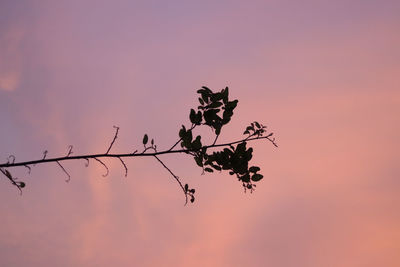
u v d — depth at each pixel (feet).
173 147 12.84
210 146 13.03
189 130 12.94
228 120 13.34
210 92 13.30
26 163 10.32
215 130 13.30
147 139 12.52
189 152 12.96
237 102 13.35
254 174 13.78
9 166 10.04
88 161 11.23
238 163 13.42
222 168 13.52
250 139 13.51
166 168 12.67
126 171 11.91
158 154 12.50
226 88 13.35
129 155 12.00
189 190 13.28
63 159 10.88
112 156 11.69
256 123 13.61
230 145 13.35
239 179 13.75
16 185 10.13
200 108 13.26
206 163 13.48
